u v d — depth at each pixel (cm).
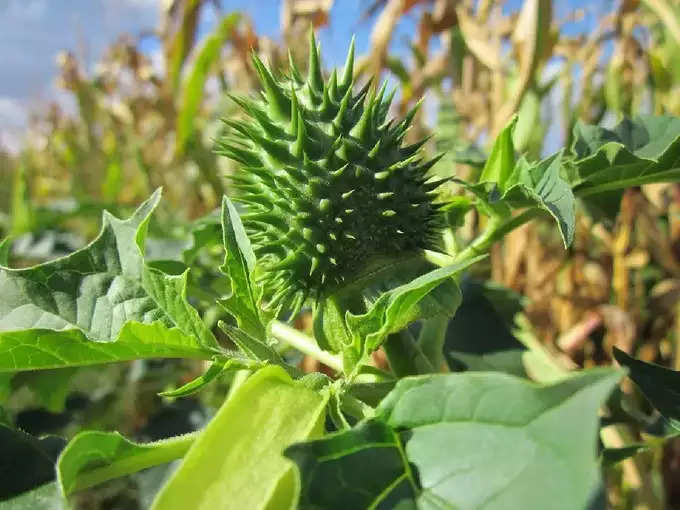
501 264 21
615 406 11
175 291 8
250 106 9
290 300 9
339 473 5
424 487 5
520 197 9
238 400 7
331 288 9
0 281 9
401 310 7
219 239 13
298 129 9
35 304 9
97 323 9
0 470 7
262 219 9
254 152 9
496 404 5
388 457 6
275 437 6
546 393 5
